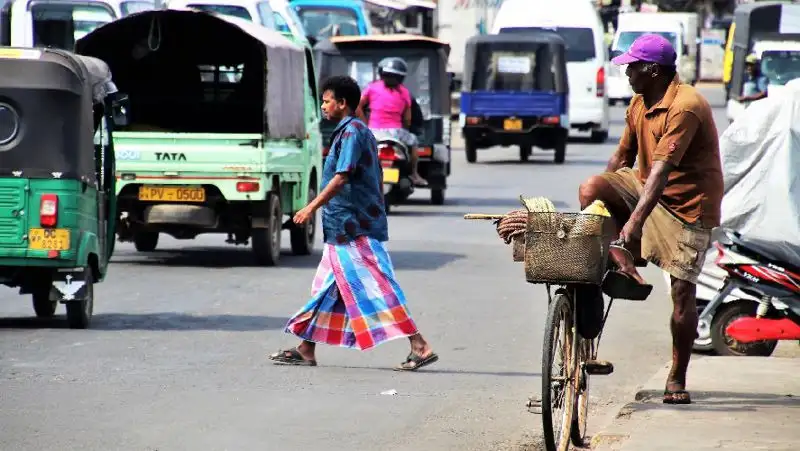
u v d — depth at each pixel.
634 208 20.97
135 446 19.45
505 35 82.38
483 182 70.88
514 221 19.08
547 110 81.06
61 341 27.78
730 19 188.38
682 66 136.38
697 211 21.31
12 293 35.16
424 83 59.22
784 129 28.50
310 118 45.94
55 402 22.14
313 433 20.42
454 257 43.50
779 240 26.56
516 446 19.94
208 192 40.06
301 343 25.73
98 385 23.53
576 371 19.27
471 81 82.44
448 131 59.53
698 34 179.00
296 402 22.47
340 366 25.84
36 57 28.95
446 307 33.66
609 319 32.56
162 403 22.20
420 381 24.50
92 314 30.77
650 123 20.97
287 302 33.81
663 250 21.47
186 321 30.73
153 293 35.06
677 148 20.53
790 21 107.56
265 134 39.72
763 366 25.23
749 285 26.22
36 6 61.50
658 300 35.69
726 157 28.61
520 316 32.47
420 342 25.42
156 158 39.75
